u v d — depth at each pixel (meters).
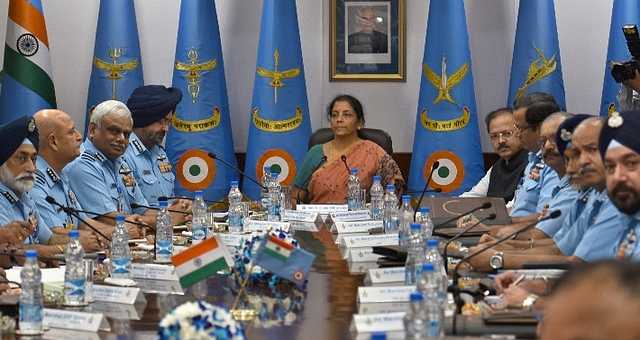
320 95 8.41
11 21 7.63
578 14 8.16
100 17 7.91
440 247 4.18
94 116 5.84
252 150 7.93
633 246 3.17
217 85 7.94
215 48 7.95
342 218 5.89
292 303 3.20
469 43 8.26
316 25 8.34
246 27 8.34
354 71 8.37
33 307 2.77
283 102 7.90
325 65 8.37
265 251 3.40
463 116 7.82
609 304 1.03
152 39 8.28
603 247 3.45
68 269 3.21
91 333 2.77
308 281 3.66
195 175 7.88
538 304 2.89
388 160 6.88
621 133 3.03
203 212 5.12
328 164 6.91
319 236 5.14
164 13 8.27
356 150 6.93
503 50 8.26
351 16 8.34
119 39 7.86
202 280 3.62
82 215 5.64
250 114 8.18
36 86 7.63
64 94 8.26
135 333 2.76
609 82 7.67
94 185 5.69
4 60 7.67
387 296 3.21
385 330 2.74
